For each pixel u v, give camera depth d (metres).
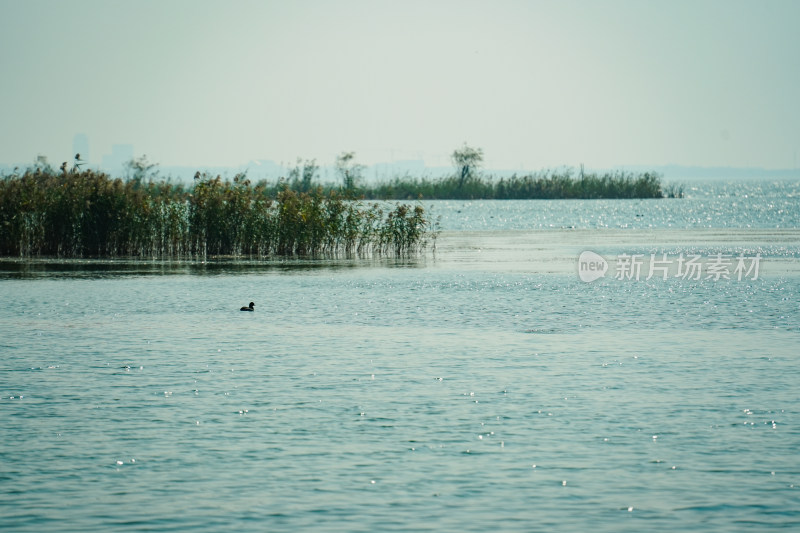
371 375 39.28
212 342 47.69
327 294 67.94
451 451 28.38
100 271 82.94
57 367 41.09
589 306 61.66
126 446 28.91
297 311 59.41
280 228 96.44
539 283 75.00
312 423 31.52
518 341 47.91
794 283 74.81
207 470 26.66
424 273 82.56
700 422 31.55
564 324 53.84
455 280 77.06
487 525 22.70
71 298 65.44
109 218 92.06
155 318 56.41
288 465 27.09
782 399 34.78
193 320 55.50
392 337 49.25
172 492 24.92
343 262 93.06
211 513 23.48
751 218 193.12
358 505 24.02
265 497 24.58
